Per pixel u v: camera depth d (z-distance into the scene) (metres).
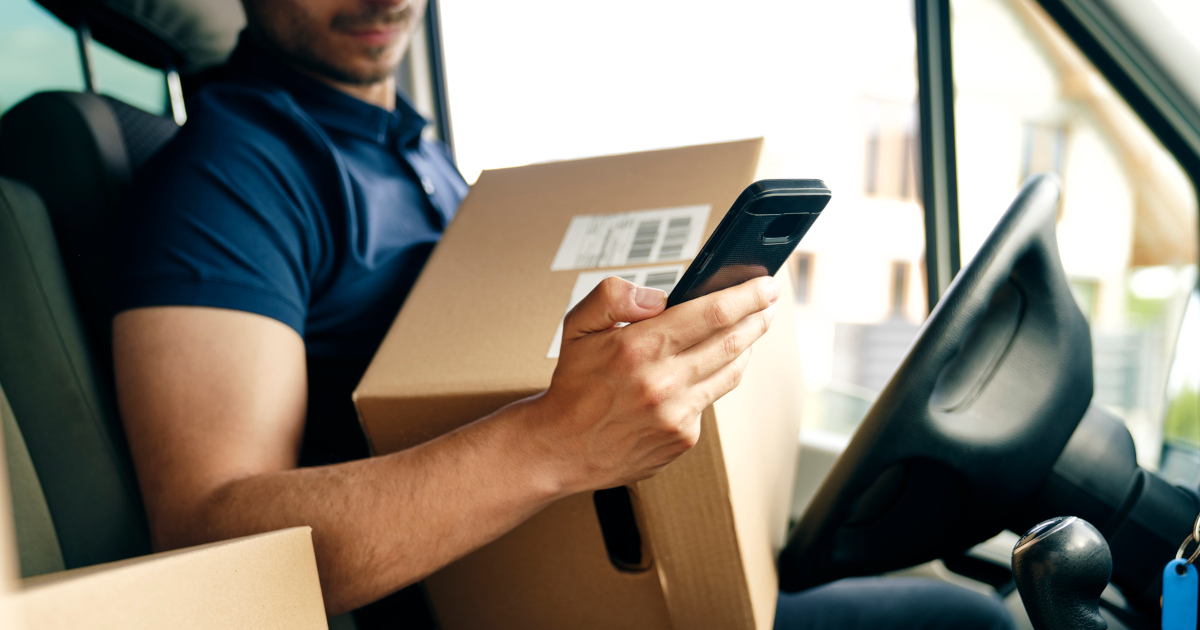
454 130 1.73
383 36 0.94
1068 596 0.43
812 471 1.23
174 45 1.13
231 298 0.66
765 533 0.66
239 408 0.62
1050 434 0.65
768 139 0.81
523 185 0.83
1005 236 0.61
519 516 0.54
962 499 0.67
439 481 0.52
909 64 1.32
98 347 0.80
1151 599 0.67
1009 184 1.45
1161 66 1.03
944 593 0.88
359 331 0.84
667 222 0.70
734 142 0.80
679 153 0.80
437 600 0.71
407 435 0.61
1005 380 0.65
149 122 0.99
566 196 0.79
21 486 0.65
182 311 0.64
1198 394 1.05
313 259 0.79
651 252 0.67
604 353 0.47
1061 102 1.30
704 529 0.57
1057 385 0.65
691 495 0.56
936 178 1.32
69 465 0.72
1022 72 1.29
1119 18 1.04
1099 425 0.69
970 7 1.27
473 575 0.68
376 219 0.88
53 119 0.84
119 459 0.74
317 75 0.96
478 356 0.60
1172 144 1.06
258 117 0.82
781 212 0.42
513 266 0.70
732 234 0.42
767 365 0.72
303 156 0.83
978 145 1.36
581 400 0.48
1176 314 1.22
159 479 0.60
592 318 0.47
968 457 0.63
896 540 0.72
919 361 0.61
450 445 0.53
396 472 0.54
